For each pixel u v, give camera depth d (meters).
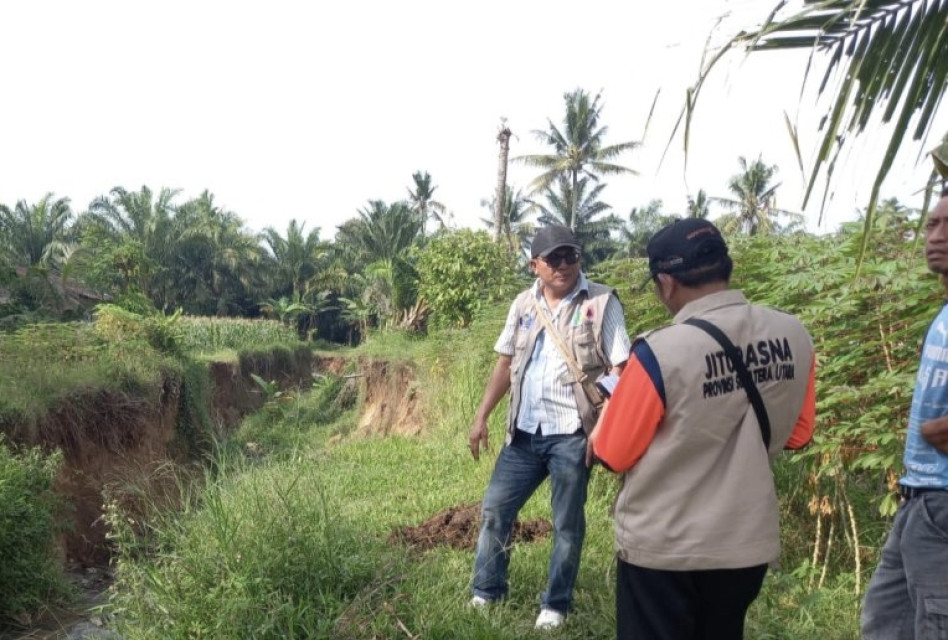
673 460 2.46
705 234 2.58
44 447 9.98
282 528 4.35
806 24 2.37
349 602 4.17
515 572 4.86
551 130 41.69
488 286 17.55
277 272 54.38
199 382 16.05
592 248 45.84
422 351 16.12
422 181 58.22
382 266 25.77
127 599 4.29
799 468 5.21
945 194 2.54
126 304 17.81
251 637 3.79
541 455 4.23
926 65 2.32
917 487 2.55
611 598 4.45
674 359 2.43
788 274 5.13
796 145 2.38
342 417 18.28
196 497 5.23
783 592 4.52
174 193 50.31
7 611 6.43
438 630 3.91
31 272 22.59
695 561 2.44
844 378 4.59
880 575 2.77
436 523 6.15
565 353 4.14
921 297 4.18
